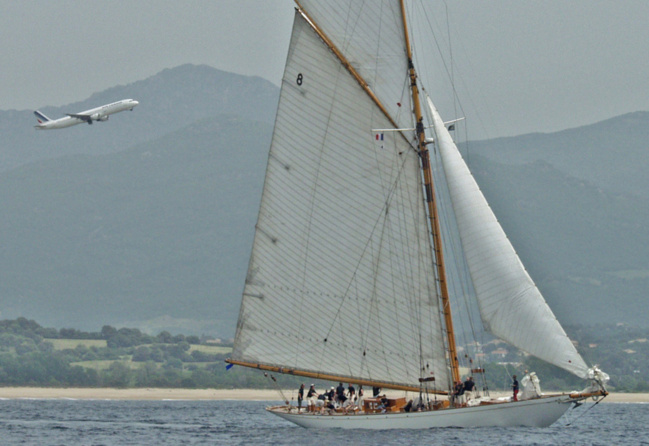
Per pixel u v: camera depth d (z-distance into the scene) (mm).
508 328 191375
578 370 189500
